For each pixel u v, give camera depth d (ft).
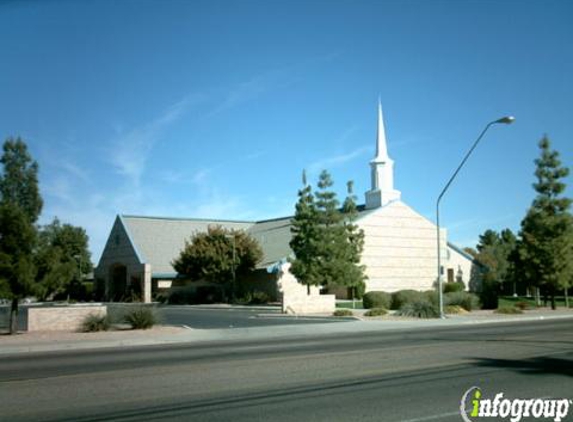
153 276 175.52
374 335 74.13
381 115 175.42
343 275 127.44
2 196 115.14
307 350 55.62
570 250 131.13
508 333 71.46
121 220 194.29
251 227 208.54
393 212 169.27
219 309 142.61
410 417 26.96
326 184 129.39
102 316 84.64
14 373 43.47
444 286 159.94
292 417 27.27
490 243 341.00
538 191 134.41
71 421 27.32
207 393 33.45
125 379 39.04
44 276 77.97
